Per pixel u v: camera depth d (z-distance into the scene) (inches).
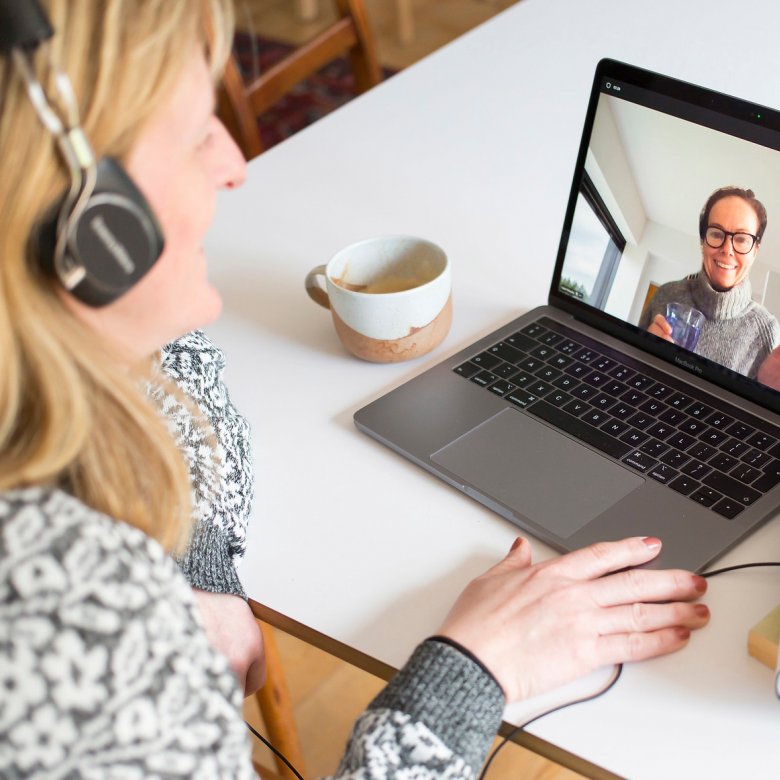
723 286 35.2
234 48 128.6
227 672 24.0
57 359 21.9
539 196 49.3
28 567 21.0
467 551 32.7
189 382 34.8
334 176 52.4
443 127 54.9
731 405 36.0
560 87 56.2
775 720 27.0
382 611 31.2
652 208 36.5
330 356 41.4
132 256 22.7
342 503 34.9
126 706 21.5
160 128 22.9
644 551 30.7
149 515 26.2
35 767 20.6
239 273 46.4
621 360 38.6
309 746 57.9
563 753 27.0
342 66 121.8
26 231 21.0
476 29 62.4
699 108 34.1
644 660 28.7
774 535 32.0
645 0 61.2
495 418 36.8
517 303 43.0
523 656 28.1
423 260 40.8
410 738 26.3
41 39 19.4
